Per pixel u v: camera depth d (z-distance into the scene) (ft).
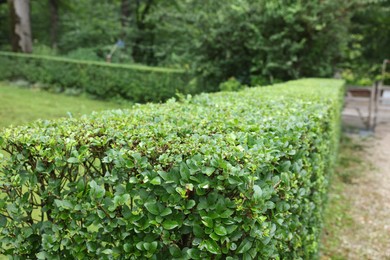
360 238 14.61
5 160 6.45
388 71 49.01
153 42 64.28
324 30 30.91
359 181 20.99
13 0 56.59
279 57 30.96
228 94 13.58
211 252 5.14
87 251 6.10
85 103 40.09
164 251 5.69
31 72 49.29
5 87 47.98
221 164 5.19
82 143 6.23
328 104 12.75
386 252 13.65
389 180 21.33
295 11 29.07
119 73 41.73
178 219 5.41
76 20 75.66
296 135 7.07
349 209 17.16
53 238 6.11
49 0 83.41
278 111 9.21
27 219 6.53
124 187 5.73
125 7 66.59
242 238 5.52
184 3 39.32
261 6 31.37
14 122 27.71
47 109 34.35
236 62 32.78
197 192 5.24
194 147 5.88
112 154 5.79
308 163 8.20
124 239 5.75
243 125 7.29
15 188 6.50
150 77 39.58
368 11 43.65
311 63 31.91
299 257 8.29
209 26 32.60
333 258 13.10
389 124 37.93
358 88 34.76
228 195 5.49
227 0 32.50
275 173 6.41
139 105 10.23
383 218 16.35
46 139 6.33
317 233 11.21
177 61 37.29
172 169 5.41
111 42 67.67
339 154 26.43
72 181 6.31
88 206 5.79
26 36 58.23
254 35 31.30
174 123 7.74
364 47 49.47
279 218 6.11
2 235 6.42
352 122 37.27
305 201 8.30
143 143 5.94
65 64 45.93
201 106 10.08
